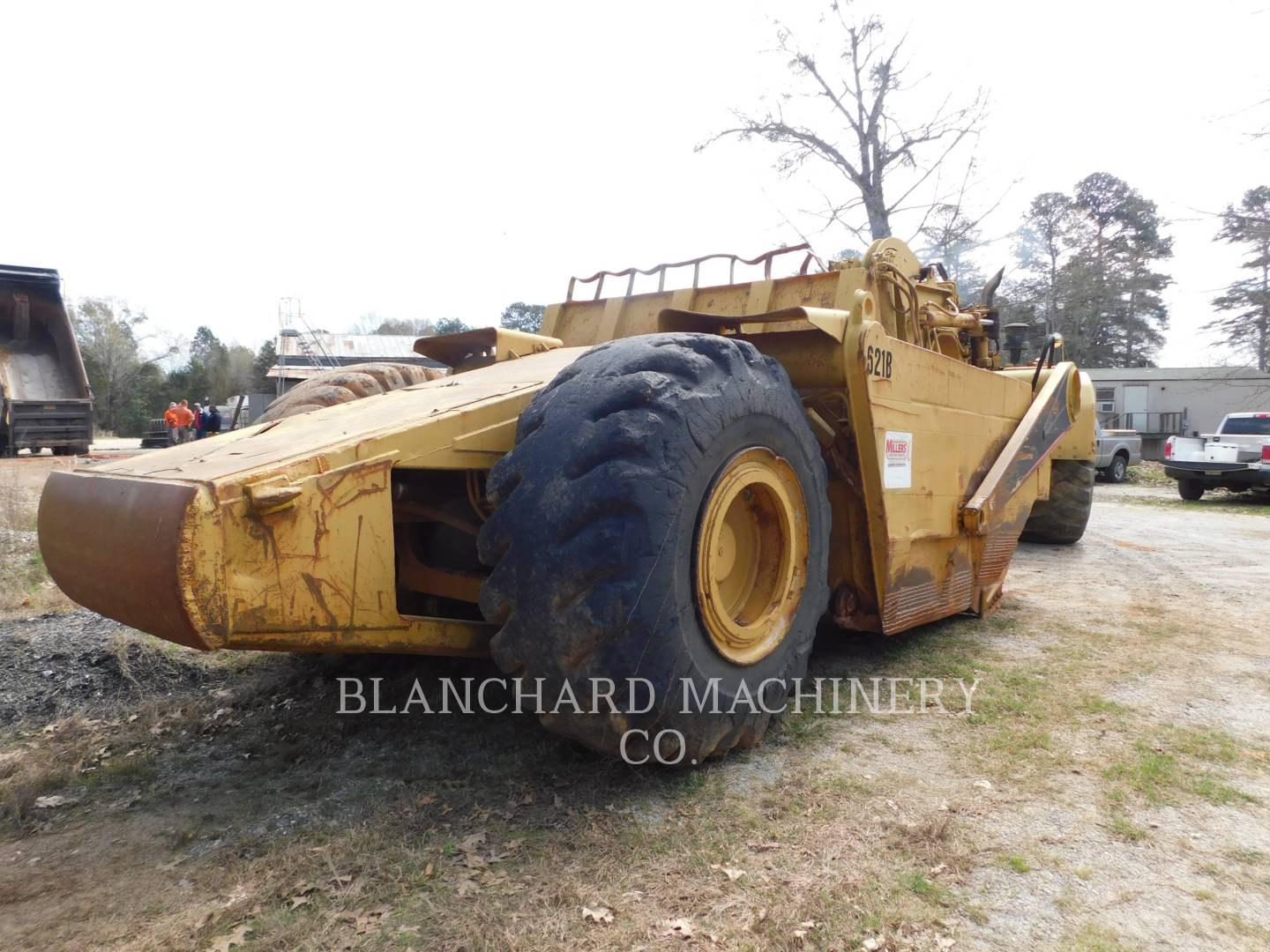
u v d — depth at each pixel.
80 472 2.44
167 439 27.44
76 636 4.12
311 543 2.21
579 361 2.67
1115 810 2.58
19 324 12.76
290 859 2.25
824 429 3.53
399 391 3.46
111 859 2.29
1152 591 5.89
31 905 2.07
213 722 3.27
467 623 2.69
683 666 2.49
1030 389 5.18
